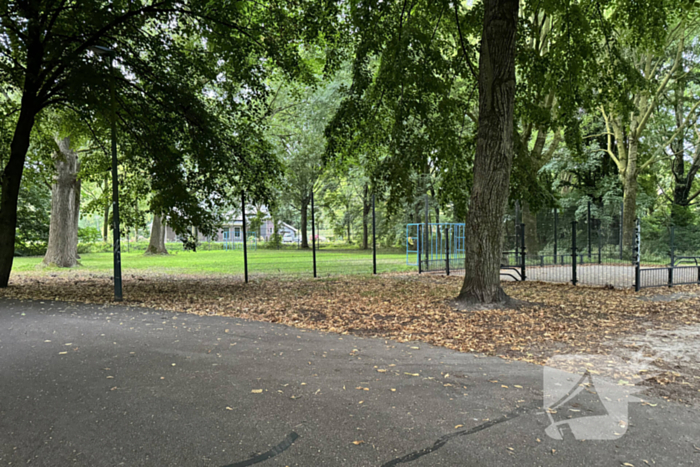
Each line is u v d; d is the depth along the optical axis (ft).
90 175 64.90
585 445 9.92
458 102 36.55
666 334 20.98
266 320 25.96
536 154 57.77
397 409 12.15
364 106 37.06
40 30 39.04
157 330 23.08
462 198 40.55
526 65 39.09
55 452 9.84
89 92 36.96
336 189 154.30
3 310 29.40
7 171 42.47
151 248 119.75
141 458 9.53
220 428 11.02
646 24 36.11
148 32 44.27
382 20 39.24
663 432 10.50
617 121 75.10
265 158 48.44
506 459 9.32
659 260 72.28
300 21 41.04
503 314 26.13
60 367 16.37
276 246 163.73
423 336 21.31
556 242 64.28
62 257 71.51
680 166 88.74
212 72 45.65
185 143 45.70
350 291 38.19
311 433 10.69
